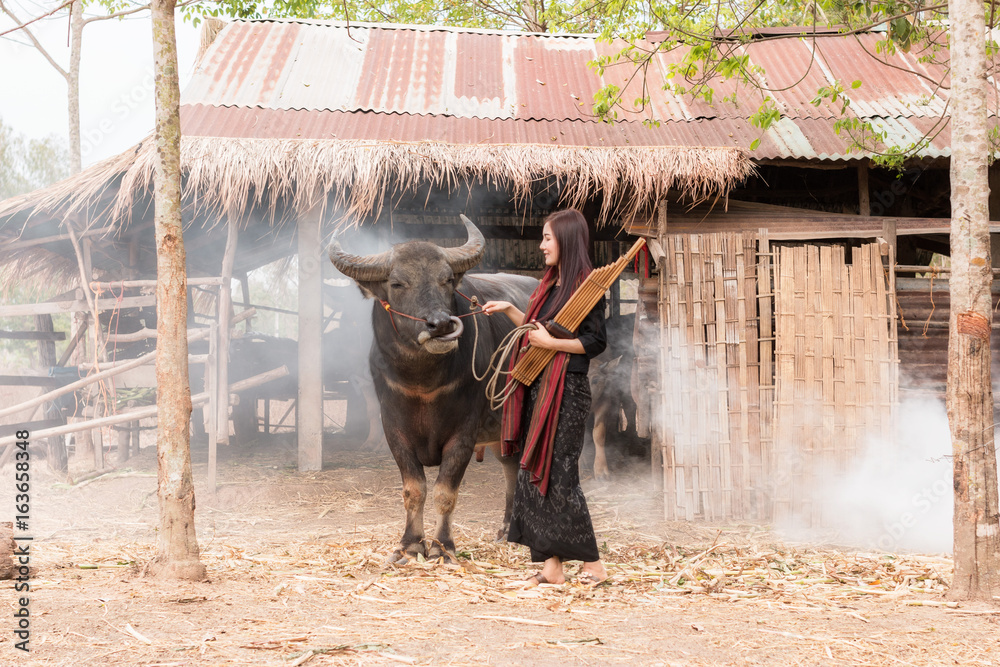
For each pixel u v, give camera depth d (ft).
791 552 15.92
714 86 29.37
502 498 22.58
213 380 22.90
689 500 19.58
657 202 21.40
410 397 14.71
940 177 29.01
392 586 12.16
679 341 19.77
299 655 8.34
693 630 9.71
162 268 12.00
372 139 24.11
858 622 10.21
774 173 29.30
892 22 18.51
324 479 24.50
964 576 11.62
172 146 12.09
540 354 12.23
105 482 23.66
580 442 12.19
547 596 11.64
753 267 19.94
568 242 12.43
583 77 31.07
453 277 14.38
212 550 15.42
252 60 30.12
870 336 19.75
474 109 27.99
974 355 11.59
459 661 8.29
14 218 24.23
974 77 11.62
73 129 41.27
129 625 9.29
